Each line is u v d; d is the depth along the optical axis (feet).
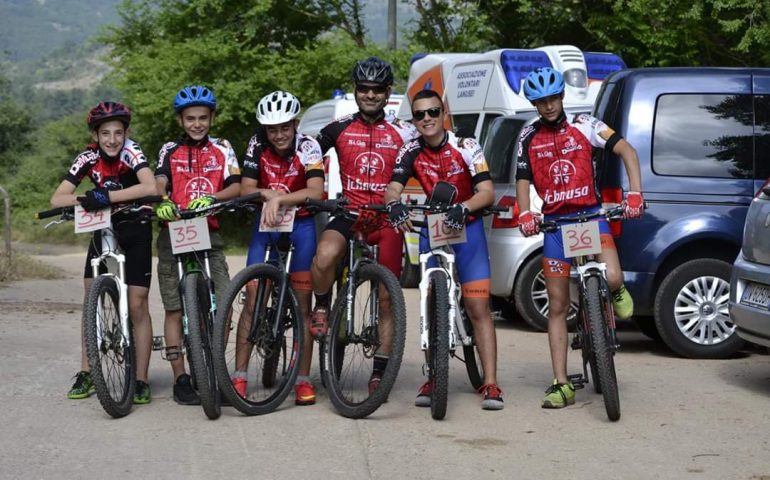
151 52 92.94
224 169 23.40
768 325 24.36
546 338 33.04
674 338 29.45
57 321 35.45
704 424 21.34
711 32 61.46
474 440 20.04
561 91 22.67
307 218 23.22
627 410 22.61
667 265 29.96
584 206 22.97
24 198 125.08
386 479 17.48
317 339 22.75
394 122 23.43
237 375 22.36
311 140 22.93
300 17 95.04
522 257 33.35
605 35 63.36
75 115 134.51
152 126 91.09
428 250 22.39
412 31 84.48
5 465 18.01
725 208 29.45
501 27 74.59
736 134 29.76
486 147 36.86
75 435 20.11
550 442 19.92
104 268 23.35
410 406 23.00
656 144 29.63
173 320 23.45
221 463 18.31
